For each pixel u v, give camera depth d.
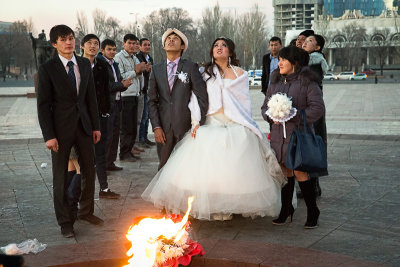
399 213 4.77
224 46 4.61
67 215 4.20
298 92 4.27
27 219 4.74
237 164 4.22
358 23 110.19
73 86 4.14
